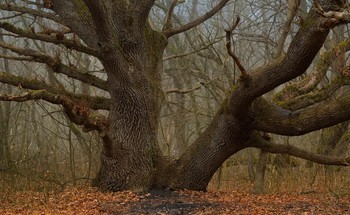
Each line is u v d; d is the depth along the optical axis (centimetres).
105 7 1130
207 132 1216
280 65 991
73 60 1953
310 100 1188
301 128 1064
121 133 1235
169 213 992
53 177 1547
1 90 1934
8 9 1364
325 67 1246
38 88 1289
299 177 1677
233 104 1095
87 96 1338
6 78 1266
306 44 927
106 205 1074
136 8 1260
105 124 1157
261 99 1119
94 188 1277
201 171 1210
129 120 1237
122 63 1221
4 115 1864
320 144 1733
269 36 1978
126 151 1225
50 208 1079
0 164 1576
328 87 1191
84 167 1741
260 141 1204
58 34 1200
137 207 1051
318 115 1035
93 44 1283
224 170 1814
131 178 1215
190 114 1867
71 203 1112
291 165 1712
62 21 1357
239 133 1177
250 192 1416
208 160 1204
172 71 2266
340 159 1171
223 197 1182
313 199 1213
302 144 1825
